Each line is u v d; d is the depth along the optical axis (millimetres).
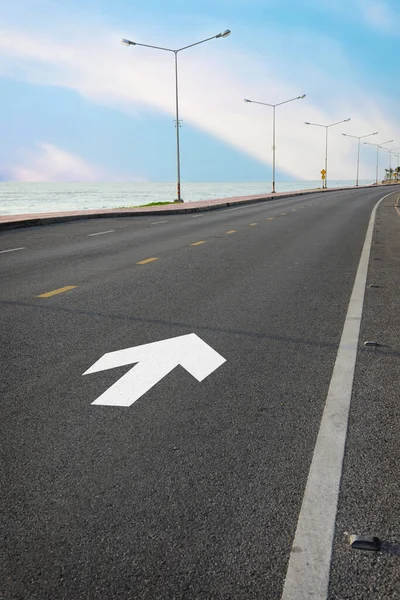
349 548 2236
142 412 3596
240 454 3029
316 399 3816
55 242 14062
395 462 2945
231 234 16031
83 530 2367
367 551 2217
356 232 16719
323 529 2361
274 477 2785
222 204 33562
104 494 2641
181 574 2094
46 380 4156
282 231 17031
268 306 6656
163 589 2021
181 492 2654
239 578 2070
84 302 6828
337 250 12266
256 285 8016
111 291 7531
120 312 6297
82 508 2525
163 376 4266
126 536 2322
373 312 6367
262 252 11875
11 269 9562
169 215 25828
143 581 2062
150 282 8234
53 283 8172
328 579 2062
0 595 1997
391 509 2512
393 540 2289
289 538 2303
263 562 2154
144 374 4301
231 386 4062
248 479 2766
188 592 2004
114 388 4008
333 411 3605
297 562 2150
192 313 6270
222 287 7852
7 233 16656
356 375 4301
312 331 5547
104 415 3547
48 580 2072
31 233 16625
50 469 2873
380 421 3465
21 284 8102
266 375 4297
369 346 5043
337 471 2846
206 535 2324
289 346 5047
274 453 3039
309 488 2684
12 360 4609
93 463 2936
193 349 4934
